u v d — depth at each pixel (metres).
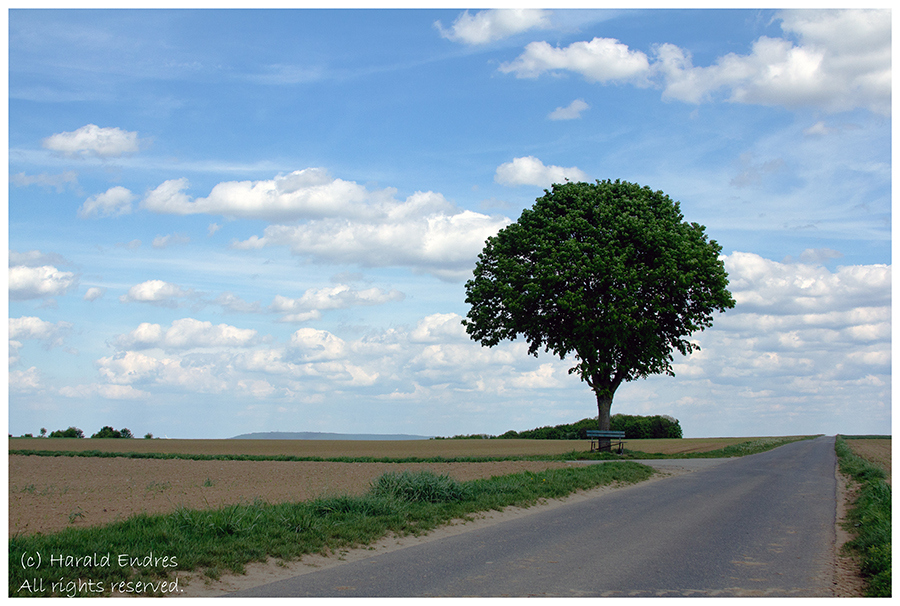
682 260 34.75
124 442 61.97
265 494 17.78
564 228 36.12
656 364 37.81
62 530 11.54
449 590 8.19
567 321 36.75
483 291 38.44
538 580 8.71
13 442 55.19
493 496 16.41
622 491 19.61
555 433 98.94
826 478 23.58
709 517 14.31
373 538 11.38
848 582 8.76
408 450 48.12
